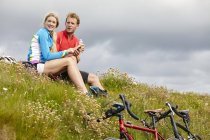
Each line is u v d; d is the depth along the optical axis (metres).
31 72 12.61
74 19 13.74
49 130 9.79
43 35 13.37
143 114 13.10
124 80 16.88
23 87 11.34
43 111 10.20
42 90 11.58
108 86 16.58
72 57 13.40
